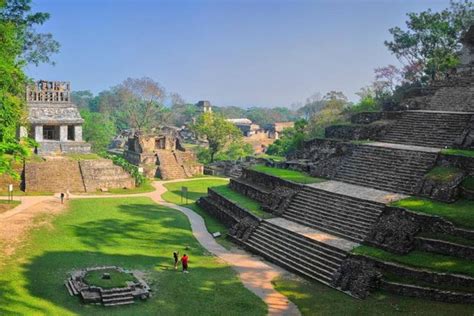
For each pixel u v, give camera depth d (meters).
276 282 25.28
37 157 54.25
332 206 31.19
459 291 20.84
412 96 47.59
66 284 23.81
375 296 22.23
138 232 35.28
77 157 56.50
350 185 34.41
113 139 108.44
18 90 39.44
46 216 37.72
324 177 37.59
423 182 30.08
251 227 32.44
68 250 29.66
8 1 37.75
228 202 39.25
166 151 72.56
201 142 108.25
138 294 22.52
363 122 44.75
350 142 39.62
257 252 30.14
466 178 29.19
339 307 21.56
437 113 39.16
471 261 22.36
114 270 25.16
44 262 27.05
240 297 23.19
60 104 60.72
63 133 60.28
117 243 32.09
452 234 24.11
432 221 25.00
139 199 49.12
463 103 40.66
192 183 63.56
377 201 29.42
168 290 23.91
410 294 21.83
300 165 41.09
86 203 44.66
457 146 33.91
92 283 22.97
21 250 28.88
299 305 22.25
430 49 59.16
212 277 26.00
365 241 26.55
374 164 35.34
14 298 21.59
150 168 67.50
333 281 24.34
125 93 117.19
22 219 36.25
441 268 22.09
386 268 23.36
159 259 29.03
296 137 66.62
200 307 21.94
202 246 32.25
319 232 29.41
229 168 72.06
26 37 44.88
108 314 20.73
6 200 43.41
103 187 53.25
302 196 33.84
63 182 50.91
